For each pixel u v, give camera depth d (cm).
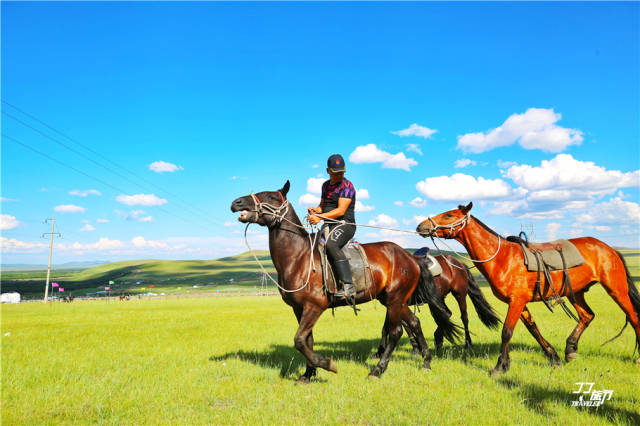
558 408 440
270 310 2536
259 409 449
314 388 536
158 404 477
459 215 666
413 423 403
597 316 1459
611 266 642
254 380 587
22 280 19638
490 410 436
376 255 621
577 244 670
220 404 482
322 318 1694
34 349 934
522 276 626
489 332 1110
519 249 646
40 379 605
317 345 923
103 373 654
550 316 1495
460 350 812
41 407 472
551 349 664
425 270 703
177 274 19438
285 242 584
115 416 433
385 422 409
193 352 853
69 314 2570
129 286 14825
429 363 661
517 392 502
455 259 905
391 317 621
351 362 700
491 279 648
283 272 578
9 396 518
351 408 456
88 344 1026
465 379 576
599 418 408
